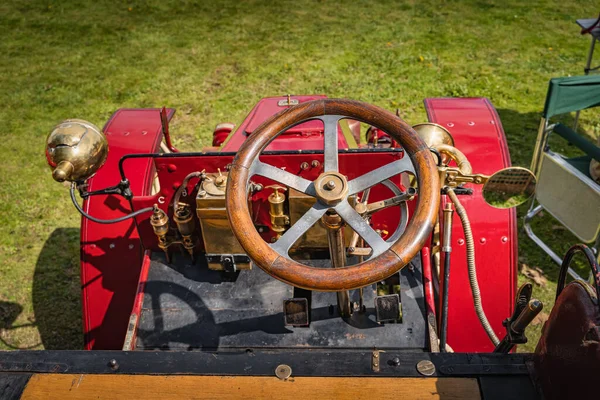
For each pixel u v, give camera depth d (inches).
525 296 74.8
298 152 103.6
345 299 100.3
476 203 119.1
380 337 102.0
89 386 73.4
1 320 149.9
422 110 228.1
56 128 100.7
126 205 126.2
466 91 241.4
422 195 75.5
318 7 347.3
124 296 120.0
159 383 73.4
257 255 73.2
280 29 316.5
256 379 73.3
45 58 295.6
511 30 302.0
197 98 247.9
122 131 143.6
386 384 71.7
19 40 318.7
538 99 236.5
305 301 101.0
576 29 302.0
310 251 113.0
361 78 255.3
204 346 102.7
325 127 84.5
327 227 81.2
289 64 273.1
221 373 74.2
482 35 296.5
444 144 111.7
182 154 106.1
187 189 110.0
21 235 177.5
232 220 76.5
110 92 258.2
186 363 75.9
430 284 108.1
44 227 180.9
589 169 147.5
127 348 102.2
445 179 98.1
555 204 155.8
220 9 351.9
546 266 160.4
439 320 115.0
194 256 115.3
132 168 133.0
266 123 83.8
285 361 75.5
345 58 276.2
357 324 103.7
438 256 121.2
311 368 74.3
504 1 343.3
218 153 106.1
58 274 164.1
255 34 311.9
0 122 238.8
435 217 74.5
